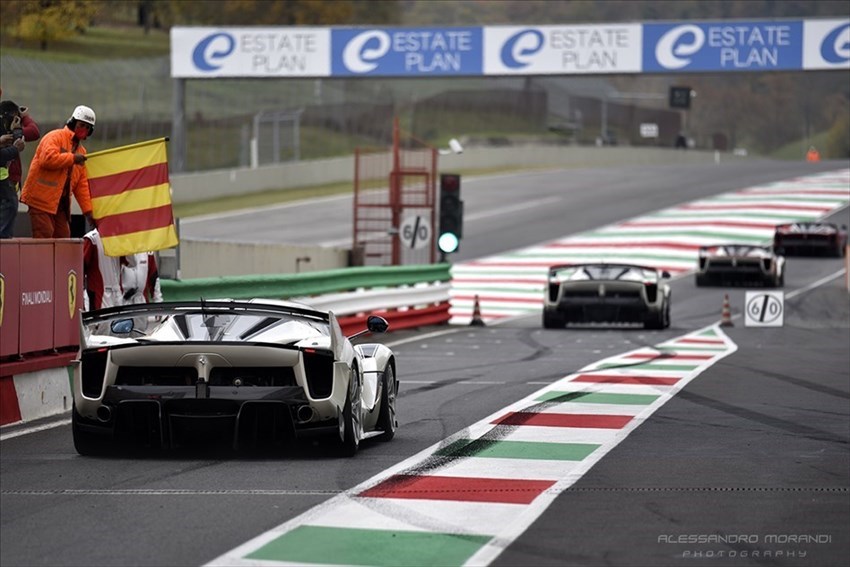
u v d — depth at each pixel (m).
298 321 36.34
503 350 80.31
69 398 48.88
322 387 35.28
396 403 50.25
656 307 98.25
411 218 114.00
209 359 34.72
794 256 171.25
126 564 23.20
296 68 179.62
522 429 42.41
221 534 25.75
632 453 37.12
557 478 32.75
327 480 32.31
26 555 23.95
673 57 169.38
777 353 77.50
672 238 181.38
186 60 183.88
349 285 91.44
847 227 185.62
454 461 35.59
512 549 24.59
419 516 27.72
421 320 104.12
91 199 55.25
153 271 59.25
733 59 168.38
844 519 27.72
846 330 99.94
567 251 171.75
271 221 190.62
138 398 34.59
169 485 31.52
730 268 137.38
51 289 48.22
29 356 46.53
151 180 55.84
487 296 137.38
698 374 62.88
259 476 32.88
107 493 30.42
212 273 83.44
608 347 82.88
